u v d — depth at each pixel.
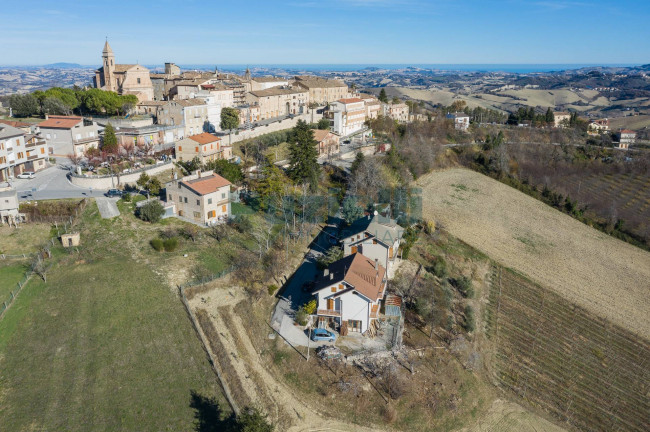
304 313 56.97
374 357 52.69
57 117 101.94
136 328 51.78
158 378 46.19
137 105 133.25
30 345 48.00
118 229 70.94
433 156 137.88
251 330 54.66
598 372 60.44
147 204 74.25
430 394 50.53
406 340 56.84
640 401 56.62
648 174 139.62
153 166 90.94
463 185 125.81
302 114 145.00
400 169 119.38
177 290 58.81
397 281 69.56
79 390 43.72
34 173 88.19
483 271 81.00
